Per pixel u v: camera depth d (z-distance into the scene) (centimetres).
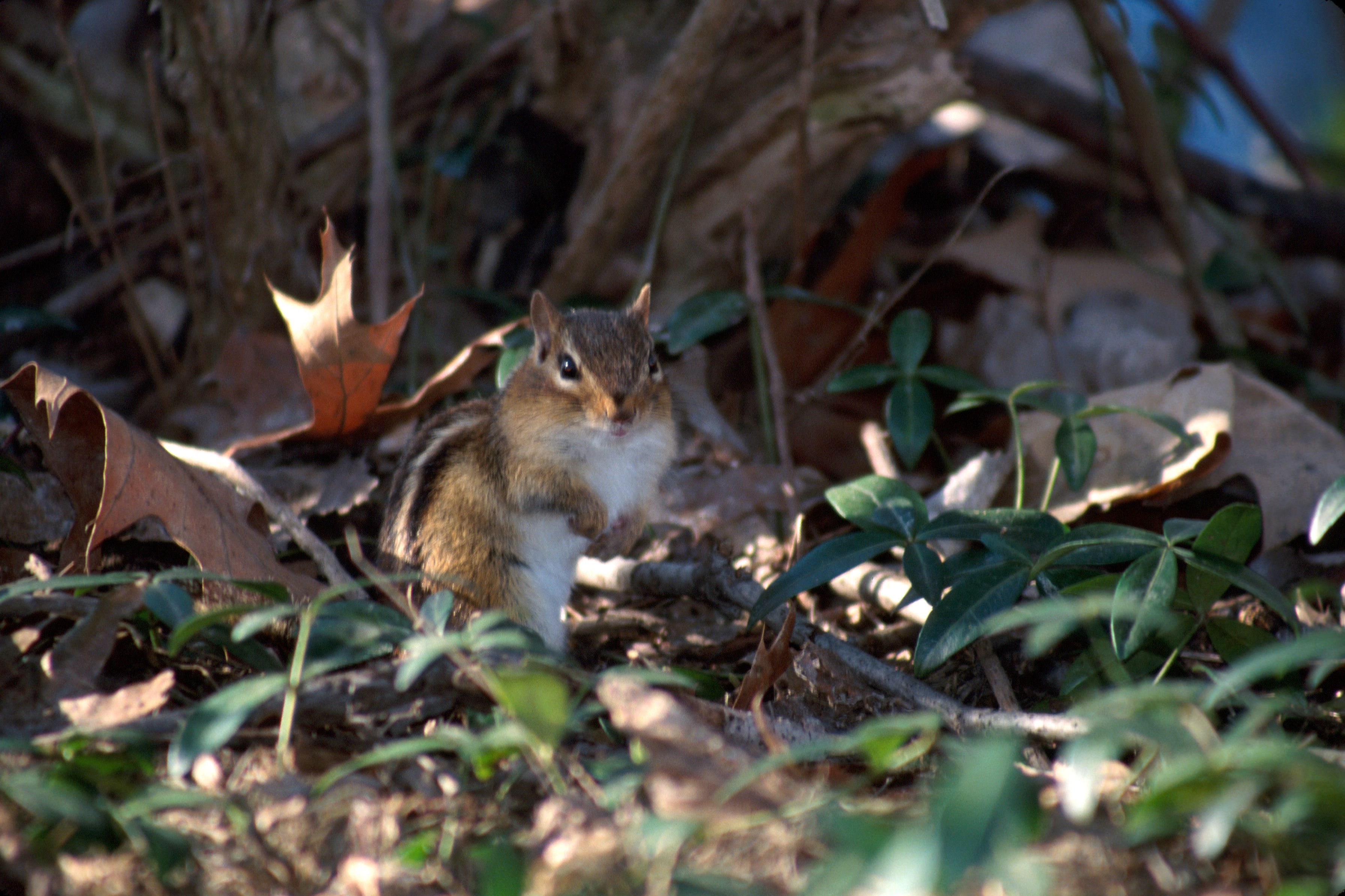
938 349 1494
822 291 1429
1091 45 1439
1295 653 569
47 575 798
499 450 953
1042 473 1130
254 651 724
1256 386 1093
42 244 1454
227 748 661
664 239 1454
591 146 1422
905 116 1382
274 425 1204
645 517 1009
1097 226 1786
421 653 602
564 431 934
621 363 942
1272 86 2206
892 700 777
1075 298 1534
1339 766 622
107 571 898
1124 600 723
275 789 608
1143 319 1500
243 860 575
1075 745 541
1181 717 582
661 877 531
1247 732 538
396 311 1475
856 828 505
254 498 900
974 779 489
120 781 608
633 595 1072
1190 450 1028
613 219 1341
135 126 1572
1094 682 785
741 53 1329
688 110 1295
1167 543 759
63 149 1562
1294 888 516
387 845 584
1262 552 1005
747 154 1396
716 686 802
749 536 1127
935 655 742
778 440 1159
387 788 636
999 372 1427
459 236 1582
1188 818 585
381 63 1366
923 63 1352
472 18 1510
